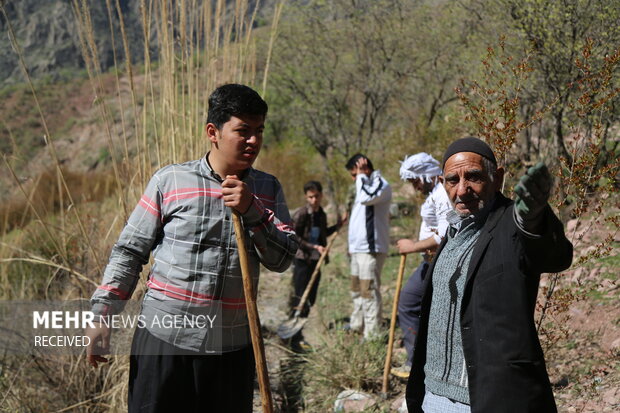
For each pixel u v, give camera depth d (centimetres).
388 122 1117
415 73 1040
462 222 232
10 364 438
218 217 255
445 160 239
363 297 556
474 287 216
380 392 452
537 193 183
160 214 260
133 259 262
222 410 263
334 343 500
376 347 490
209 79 470
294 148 1461
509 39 600
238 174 267
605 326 432
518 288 207
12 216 564
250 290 245
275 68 1089
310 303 638
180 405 255
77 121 3038
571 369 400
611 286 463
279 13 525
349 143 1141
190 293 253
